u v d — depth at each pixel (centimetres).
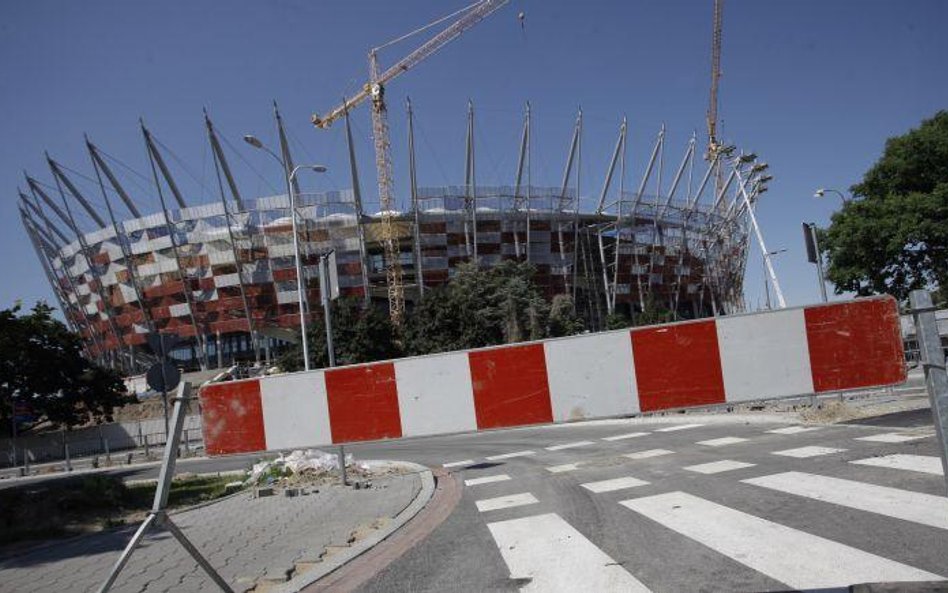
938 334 342
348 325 5156
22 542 946
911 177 2819
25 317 2028
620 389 571
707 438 1289
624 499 779
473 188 9150
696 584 450
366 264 8600
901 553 457
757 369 538
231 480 1563
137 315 8900
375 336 5128
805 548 496
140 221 8694
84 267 9388
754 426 1409
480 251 9338
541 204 9725
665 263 11144
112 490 1256
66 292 10400
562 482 984
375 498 1013
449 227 9200
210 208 8450
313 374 684
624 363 571
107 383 3186
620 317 9325
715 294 12400
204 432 714
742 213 12250
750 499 682
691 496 739
